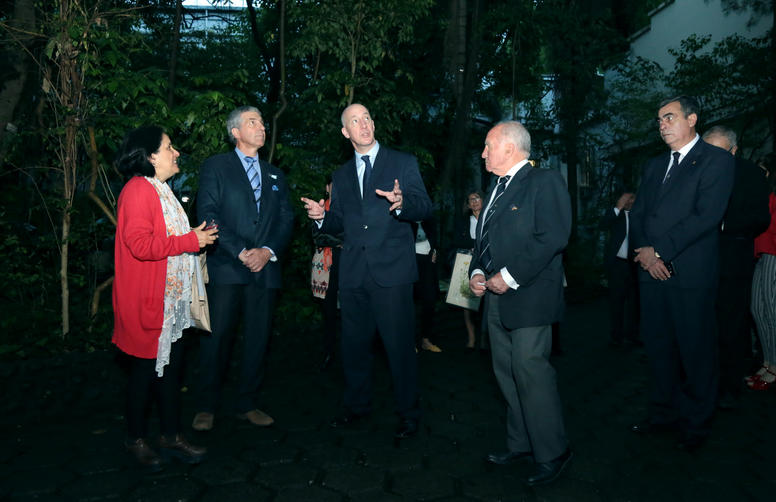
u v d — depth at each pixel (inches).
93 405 148.2
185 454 108.9
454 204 321.7
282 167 251.6
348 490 98.0
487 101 455.8
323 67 272.2
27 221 210.4
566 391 157.6
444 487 98.9
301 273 239.5
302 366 185.2
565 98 467.8
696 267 112.8
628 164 469.4
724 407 136.3
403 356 123.5
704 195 111.6
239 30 438.0
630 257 211.6
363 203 126.3
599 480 100.7
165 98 200.7
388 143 248.2
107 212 181.3
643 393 155.1
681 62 373.4
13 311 174.7
